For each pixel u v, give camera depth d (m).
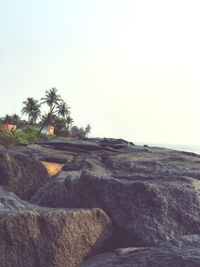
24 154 13.63
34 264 7.57
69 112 118.50
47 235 7.77
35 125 111.88
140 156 15.33
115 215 9.10
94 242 8.30
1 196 9.51
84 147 27.33
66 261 7.83
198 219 9.10
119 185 9.56
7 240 7.46
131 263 7.16
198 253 7.18
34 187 13.12
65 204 10.32
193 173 13.07
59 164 19.95
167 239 8.59
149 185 9.45
